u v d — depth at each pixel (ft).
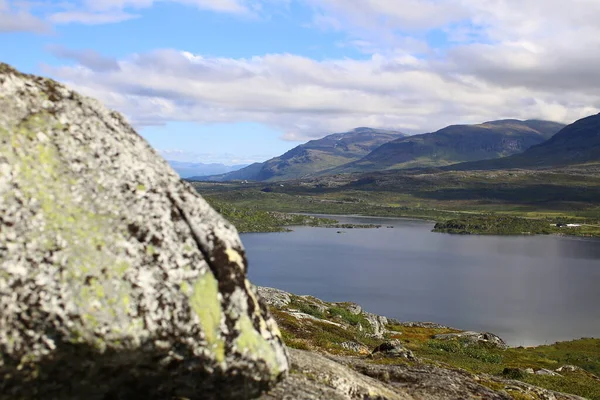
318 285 491.31
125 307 28.25
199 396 32.04
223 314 31.78
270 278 522.47
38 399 27.61
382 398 53.78
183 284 30.81
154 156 36.06
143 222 31.53
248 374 31.99
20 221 27.89
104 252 29.27
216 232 33.96
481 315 390.63
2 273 26.09
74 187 30.71
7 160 29.30
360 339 152.97
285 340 94.68
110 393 30.81
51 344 26.23
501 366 149.38
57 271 27.40
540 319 381.81
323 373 52.80
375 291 469.98
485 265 643.04
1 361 25.07
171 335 29.25
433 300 439.22
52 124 32.37
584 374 153.79
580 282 533.55
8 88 32.14
